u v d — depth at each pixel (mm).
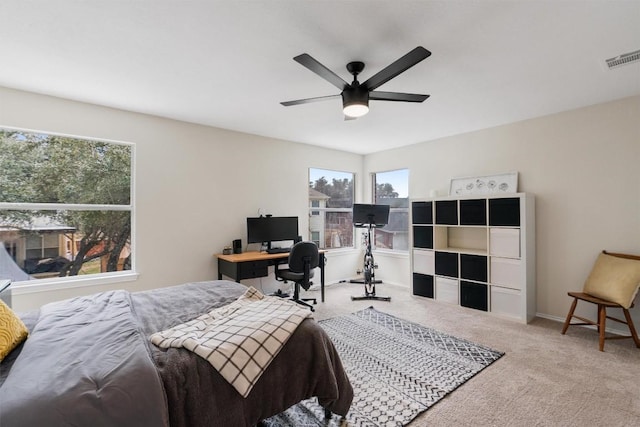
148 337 1501
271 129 3994
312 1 1574
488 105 3123
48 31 1818
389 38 1912
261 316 1677
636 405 1882
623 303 2598
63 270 3002
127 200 3328
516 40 1935
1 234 2734
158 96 2854
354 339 2906
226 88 2684
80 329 1489
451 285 3963
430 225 4191
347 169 5441
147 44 1975
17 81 2514
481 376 2238
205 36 1890
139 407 1044
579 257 3236
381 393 2031
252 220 4004
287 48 2029
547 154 3447
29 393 992
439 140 4488
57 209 2957
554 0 1560
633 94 2852
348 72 2336
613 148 3012
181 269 3586
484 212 3631
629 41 1942
